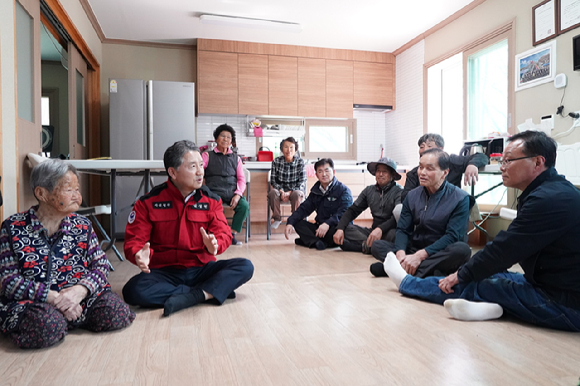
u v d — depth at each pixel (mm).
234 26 5094
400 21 5148
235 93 5730
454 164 3344
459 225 2312
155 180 4625
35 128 2848
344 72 6164
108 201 5379
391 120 6539
